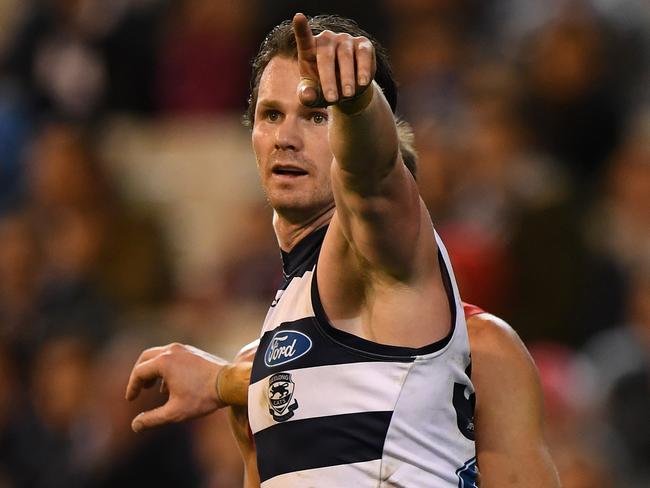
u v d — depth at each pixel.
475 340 11.48
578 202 27.47
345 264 10.05
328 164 10.77
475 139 28.11
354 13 32.81
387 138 9.38
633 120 31.39
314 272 10.37
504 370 11.38
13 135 33.56
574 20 30.92
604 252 26.95
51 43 35.19
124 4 35.16
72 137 31.45
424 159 27.12
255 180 32.22
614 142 30.33
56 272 29.08
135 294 29.44
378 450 9.99
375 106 9.27
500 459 11.20
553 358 24.00
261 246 28.62
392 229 9.68
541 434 11.40
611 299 26.20
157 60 34.56
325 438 10.09
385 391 10.00
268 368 10.43
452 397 10.23
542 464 11.22
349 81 8.96
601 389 23.39
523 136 29.55
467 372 10.45
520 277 26.12
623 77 32.19
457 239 25.72
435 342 10.09
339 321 10.20
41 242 29.81
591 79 30.47
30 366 27.00
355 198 9.57
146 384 12.48
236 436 12.29
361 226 9.69
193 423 23.95
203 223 31.92
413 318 10.05
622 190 28.33
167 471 23.55
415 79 31.33
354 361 10.09
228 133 33.19
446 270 10.31
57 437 25.77
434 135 27.73
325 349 10.16
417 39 32.22
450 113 29.52
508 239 26.31
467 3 33.34
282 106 10.74
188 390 12.18
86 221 30.00
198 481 23.48
